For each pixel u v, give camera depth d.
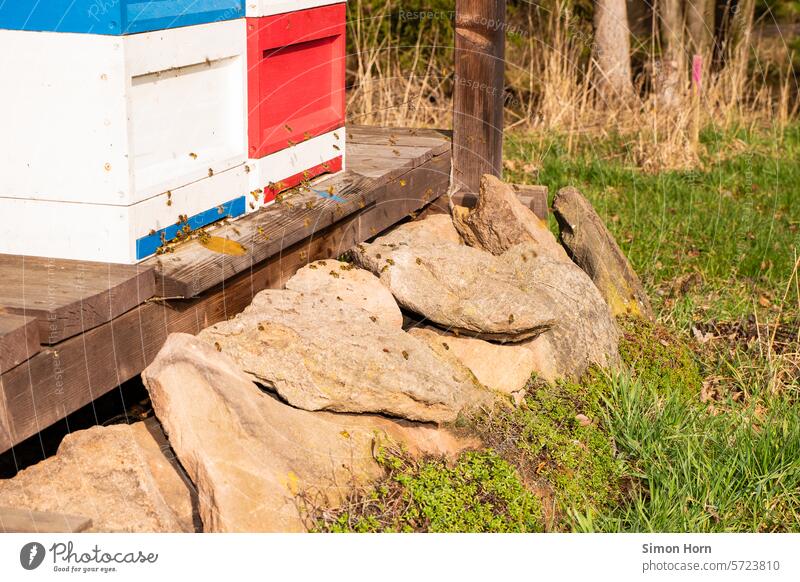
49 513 2.60
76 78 2.99
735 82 11.02
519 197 5.67
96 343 2.88
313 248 4.16
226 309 3.56
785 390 4.58
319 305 3.57
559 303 4.36
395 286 4.06
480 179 5.52
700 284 6.10
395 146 5.48
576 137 10.06
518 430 3.65
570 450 3.67
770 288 6.09
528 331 4.02
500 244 4.92
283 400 3.32
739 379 4.64
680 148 9.23
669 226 7.25
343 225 4.39
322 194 4.20
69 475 2.78
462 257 4.26
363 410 3.31
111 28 2.91
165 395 2.88
